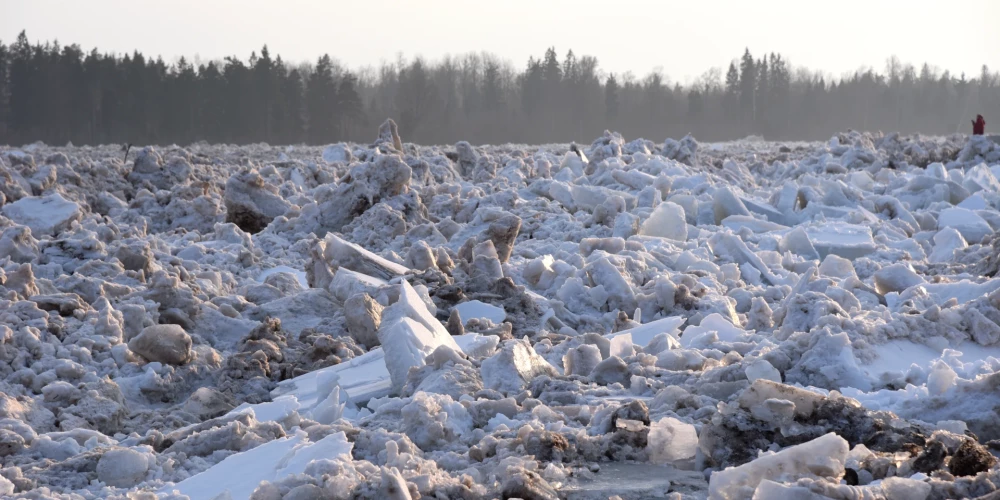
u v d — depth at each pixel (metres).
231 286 13.78
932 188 22.72
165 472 5.97
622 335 8.84
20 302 10.00
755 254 15.86
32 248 13.62
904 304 10.45
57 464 6.06
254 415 6.86
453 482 4.88
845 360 7.26
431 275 12.23
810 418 5.52
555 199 21.00
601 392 7.15
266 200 20.11
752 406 5.48
